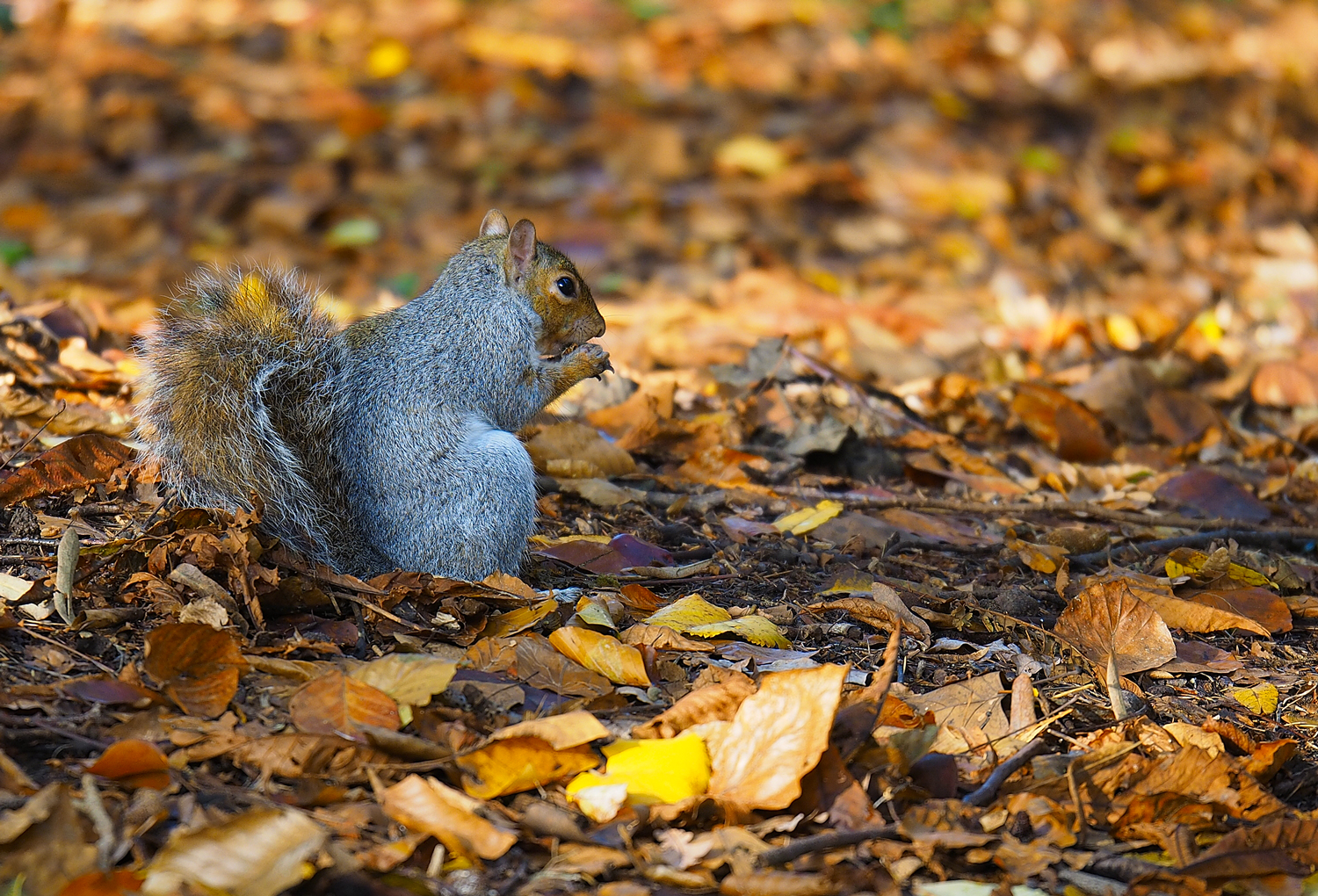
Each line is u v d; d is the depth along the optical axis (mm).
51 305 10867
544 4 20953
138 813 4570
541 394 7781
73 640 5883
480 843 4613
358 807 4832
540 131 17781
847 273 15531
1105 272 15977
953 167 17766
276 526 6730
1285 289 15961
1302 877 4910
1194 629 7598
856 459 10500
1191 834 5137
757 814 5078
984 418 11883
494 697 5773
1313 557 9281
